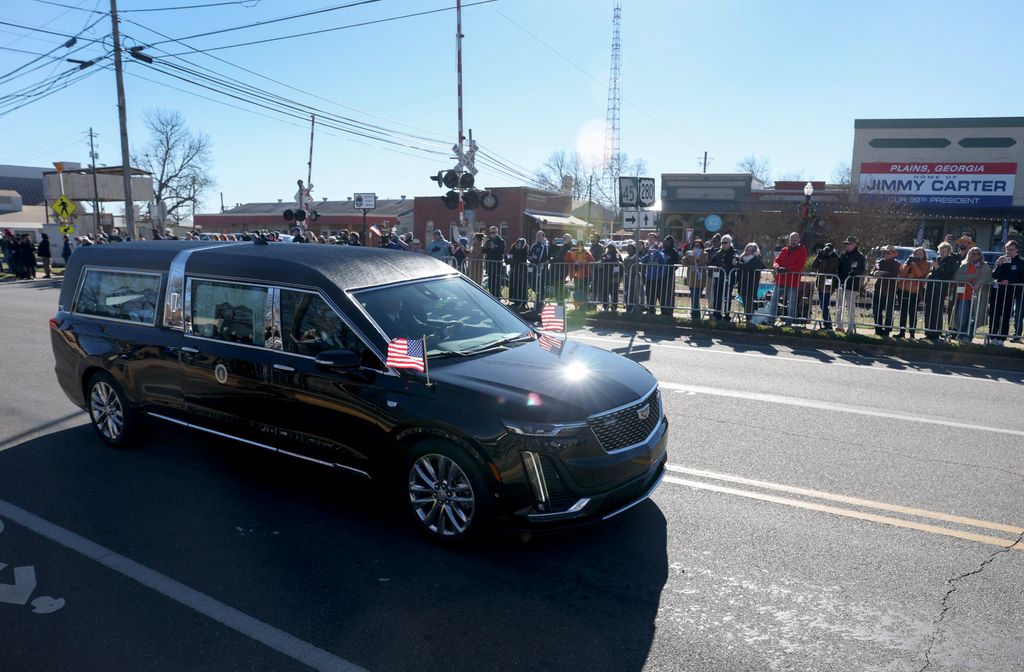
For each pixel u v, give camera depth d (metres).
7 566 4.25
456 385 4.35
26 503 5.16
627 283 14.47
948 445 6.48
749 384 8.92
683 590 3.96
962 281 11.59
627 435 4.40
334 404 4.75
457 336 5.07
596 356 5.11
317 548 4.46
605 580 4.07
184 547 4.48
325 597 3.89
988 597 3.90
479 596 3.89
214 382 5.40
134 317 6.03
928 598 3.89
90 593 3.95
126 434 6.20
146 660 3.35
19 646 3.46
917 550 4.44
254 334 5.20
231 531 4.70
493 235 16.61
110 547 4.48
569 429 4.11
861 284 12.38
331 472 4.94
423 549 4.45
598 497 4.21
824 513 4.98
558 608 3.78
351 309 4.83
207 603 3.83
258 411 5.18
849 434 6.79
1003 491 5.39
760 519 4.88
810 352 11.50
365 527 4.76
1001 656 3.38
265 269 5.23
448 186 17.39
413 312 5.07
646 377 4.93
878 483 5.53
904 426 7.08
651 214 14.41
